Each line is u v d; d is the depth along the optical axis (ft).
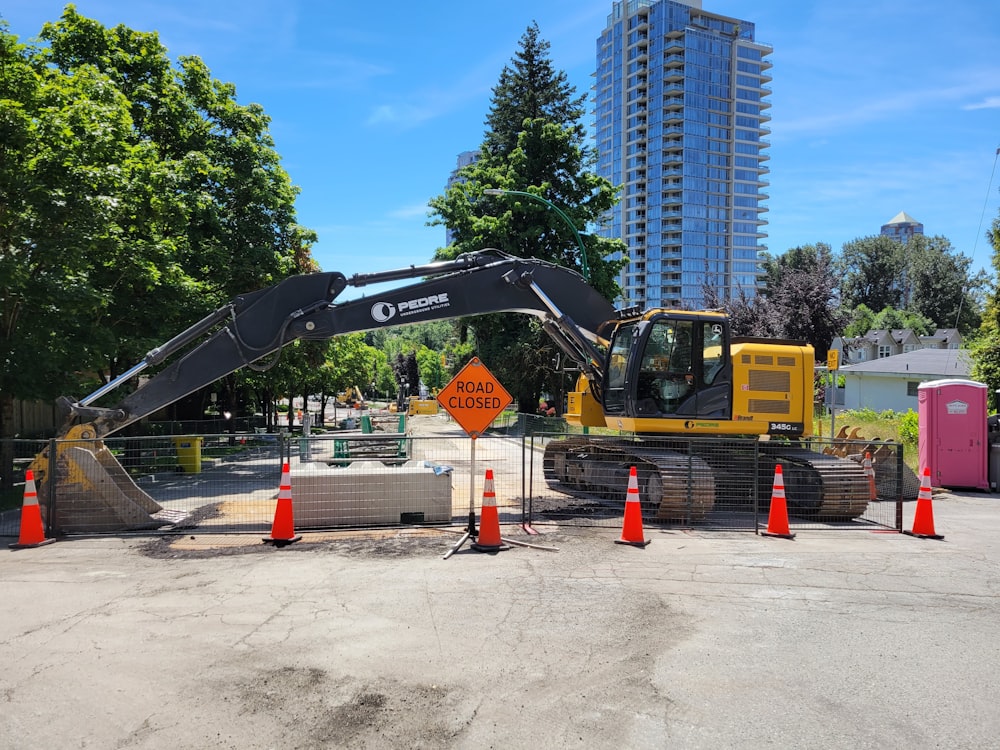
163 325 54.54
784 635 18.24
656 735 12.92
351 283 33.65
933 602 21.29
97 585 22.33
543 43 129.39
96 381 51.49
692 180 450.71
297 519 31.42
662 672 15.78
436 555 26.32
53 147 40.57
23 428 82.12
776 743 12.66
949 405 49.98
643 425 36.14
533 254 109.91
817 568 25.18
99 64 59.82
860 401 134.21
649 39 459.73
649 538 29.71
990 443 50.96
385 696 14.44
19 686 14.82
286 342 33.35
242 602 20.54
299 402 303.27
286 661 16.20
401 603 20.49
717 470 37.09
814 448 50.85
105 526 30.94
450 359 183.01
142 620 18.95
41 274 41.27
